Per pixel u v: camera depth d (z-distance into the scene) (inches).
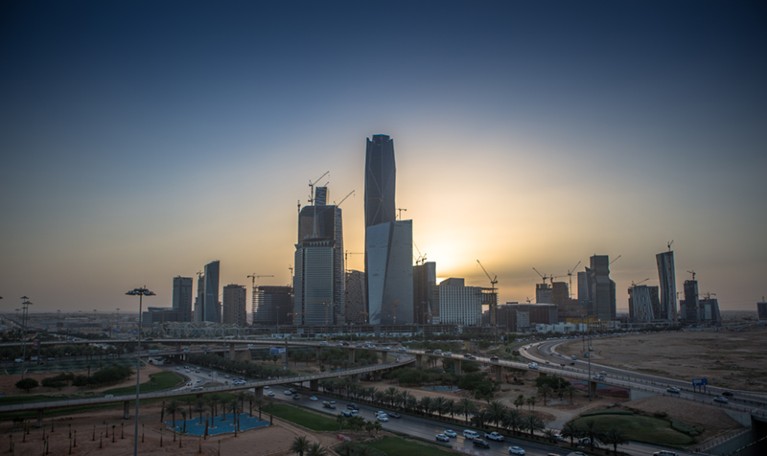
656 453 7623.0
